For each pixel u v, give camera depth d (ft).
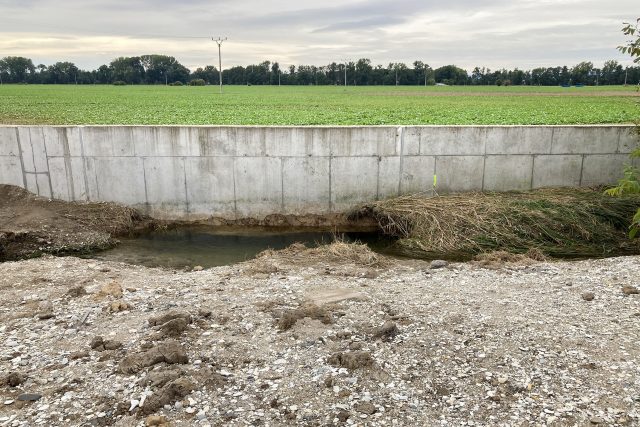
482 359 20.76
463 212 48.03
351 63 499.51
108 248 47.65
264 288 29.96
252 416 17.25
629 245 43.50
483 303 26.84
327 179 54.90
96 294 28.48
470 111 122.72
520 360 20.61
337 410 17.57
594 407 17.39
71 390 18.81
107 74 539.29
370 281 31.55
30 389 18.97
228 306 26.73
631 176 42.19
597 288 28.86
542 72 458.09
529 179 55.36
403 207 50.37
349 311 25.95
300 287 30.07
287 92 279.49
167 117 98.78
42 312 26.11
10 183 54.85
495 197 51.42
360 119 95.86
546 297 27.66
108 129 53.31
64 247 46.34
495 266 34.99
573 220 45.60
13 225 48.16
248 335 23.16
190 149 53.93
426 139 53.88
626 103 160.35
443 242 44.62
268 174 54.75
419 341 22.33
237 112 116.47
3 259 43.57
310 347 21.95
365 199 55.47
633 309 25.50
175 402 17.93
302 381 19.33
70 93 242.78
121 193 55.16
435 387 18.90
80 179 54.60
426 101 181.68
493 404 17.80
